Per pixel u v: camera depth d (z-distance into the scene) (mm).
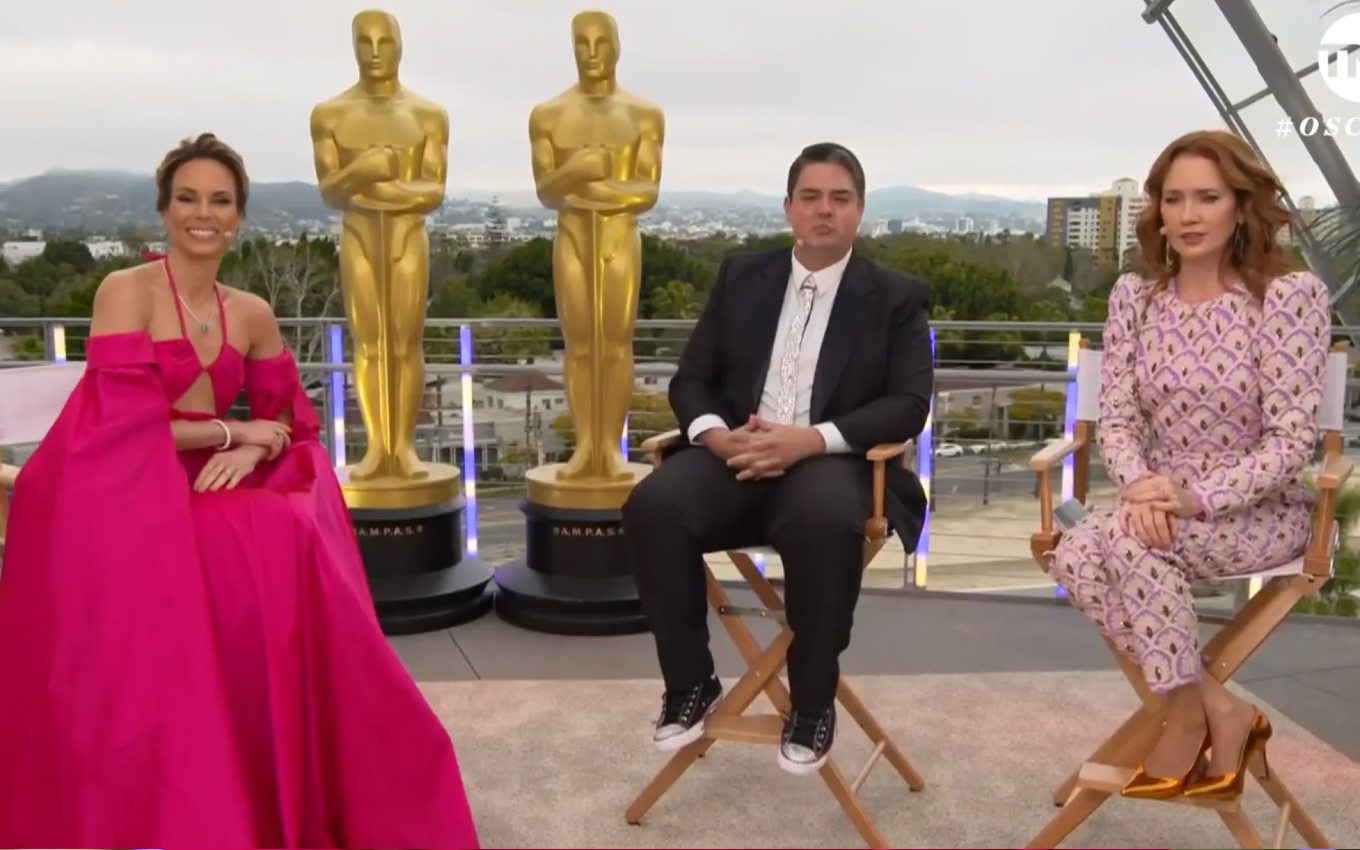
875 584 4027
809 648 2098
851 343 2395
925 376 2369
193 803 1797
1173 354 2230
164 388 2104
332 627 1964
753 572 2381
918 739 2723
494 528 4219
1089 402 2453
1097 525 2158
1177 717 2033
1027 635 3518
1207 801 1972
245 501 1973
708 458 2311
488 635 3510
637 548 2193
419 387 3631
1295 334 2111
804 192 2352
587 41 3469
